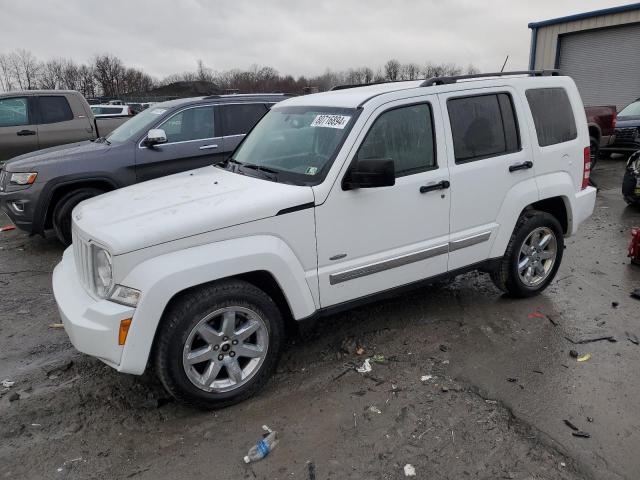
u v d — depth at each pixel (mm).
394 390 3428
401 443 2930
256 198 3244
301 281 3387
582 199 4875
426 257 3947
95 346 2938
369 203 3570
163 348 2998
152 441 3002
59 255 6484
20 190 6285
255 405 3307
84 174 6469
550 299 4844
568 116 4750
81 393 3482
